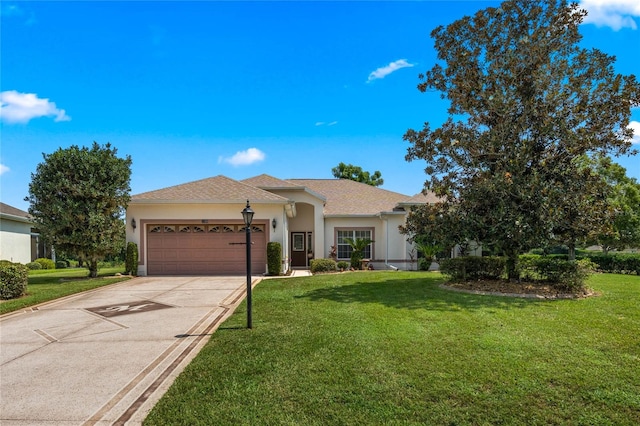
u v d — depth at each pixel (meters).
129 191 16.08
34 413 3.83
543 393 4.05
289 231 21.69
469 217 10.79
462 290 10.55
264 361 5.10
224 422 3.55
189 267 16.59
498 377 4.46
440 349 5.48
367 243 19.44
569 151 10.30
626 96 9.59
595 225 10.21
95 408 3.92
